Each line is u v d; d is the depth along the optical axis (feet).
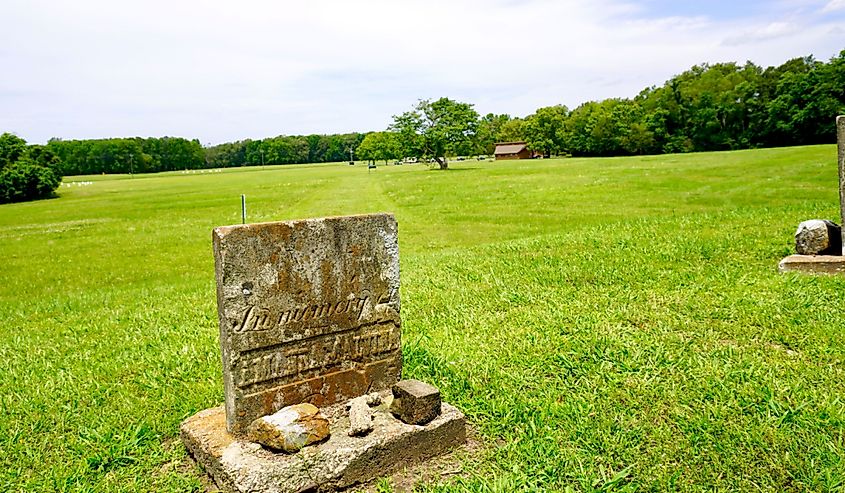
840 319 20.79
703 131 278.87
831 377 16.63
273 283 14.24
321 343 15.16
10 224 104.37
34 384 19.57
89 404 17.94
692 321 21.86
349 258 15.48
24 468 14.48
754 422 14.53
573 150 335.06
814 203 55.01
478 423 15.72
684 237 37.35
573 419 15.31
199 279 46.62
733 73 301.43
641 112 310.45
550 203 86.84
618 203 81.76
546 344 20.61
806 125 234.58
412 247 55.21
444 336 22.35
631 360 18.54
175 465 14.29
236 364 13.84
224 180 232.94
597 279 28.86
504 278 30.58
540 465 13.46
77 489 13.34
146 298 34.35
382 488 13.05
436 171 207.00
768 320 21.22
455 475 13.53
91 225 95.20
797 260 27.40
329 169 318.86
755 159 142.00
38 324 29.04
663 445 13.97
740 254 31.53
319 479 12.76
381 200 109.19
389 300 16.30
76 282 49.37
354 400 15.06
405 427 14.10
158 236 77.61
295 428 12.96
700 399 15.90
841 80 220.64
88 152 434.30
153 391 18.62
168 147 480.64
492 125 467.93
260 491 12.23
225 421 14.84
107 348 23.35
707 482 12.61
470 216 77.05
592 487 12.53
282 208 105.60
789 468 12.75
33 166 191.62
